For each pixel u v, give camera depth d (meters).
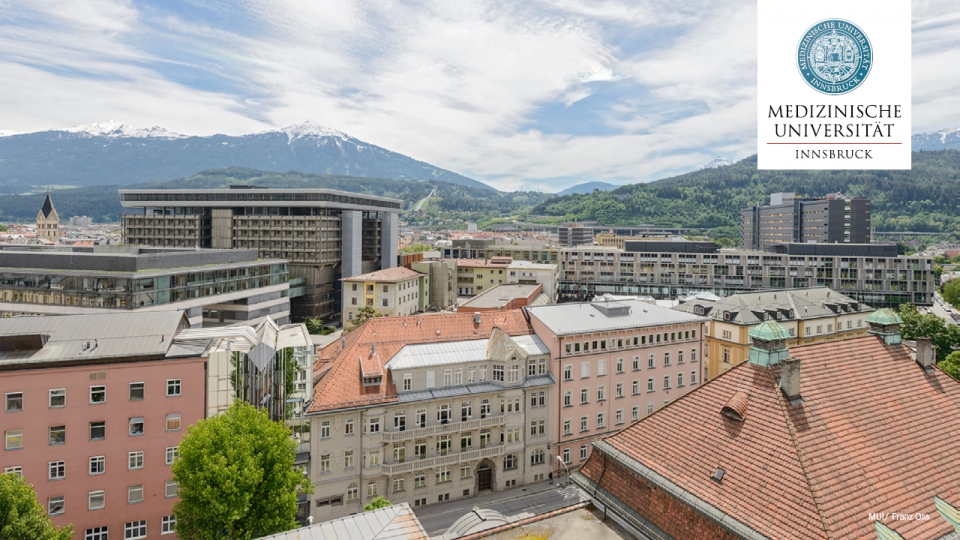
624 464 30.88
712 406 30.86
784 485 24.55
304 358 61.72
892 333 35.28
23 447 50.09
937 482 26.47
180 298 124.06
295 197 196.50
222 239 196.25
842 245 198.38
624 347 79.44
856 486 24.64
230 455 43.47
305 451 61.28
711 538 25.28
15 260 123.88
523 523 30.25
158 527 54.00
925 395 32.00
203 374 55.50
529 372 73.50
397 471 64.19
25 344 51.56
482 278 191.25
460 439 68.75
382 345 69.81
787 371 28.30
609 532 29.20
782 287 192.12
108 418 52.41
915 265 177.88
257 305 151.00
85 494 51.78
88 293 113.94
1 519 38.47
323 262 190.25
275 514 45.09
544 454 74.31
